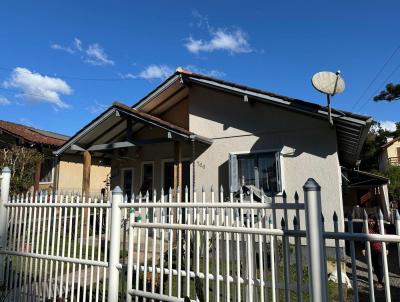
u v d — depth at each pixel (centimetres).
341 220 848
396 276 758
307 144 925
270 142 978
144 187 1253
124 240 459
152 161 1251
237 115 1044
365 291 634
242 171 1002
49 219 530
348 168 1628
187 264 399
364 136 891
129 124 1059
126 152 1285
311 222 308
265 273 354
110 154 1323
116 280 444
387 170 2794
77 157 1822
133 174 1288
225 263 378
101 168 2077
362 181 1841
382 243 301
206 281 380
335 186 873
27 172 1352
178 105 1270
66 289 488
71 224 505
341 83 795
